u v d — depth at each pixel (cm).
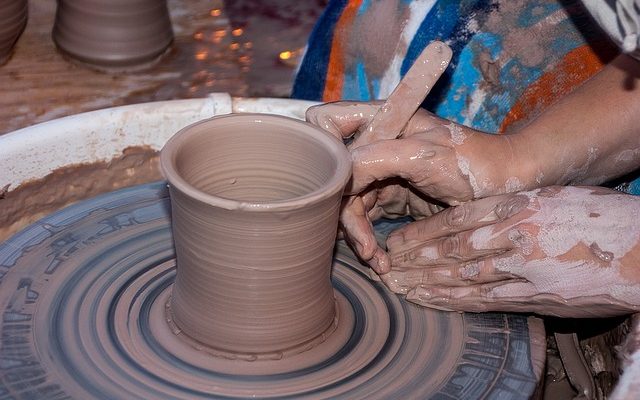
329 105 147
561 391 154
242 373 122
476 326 135
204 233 113
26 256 143
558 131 145
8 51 281
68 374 121
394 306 138
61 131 167
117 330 129
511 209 132
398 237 144
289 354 124
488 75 182
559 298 127
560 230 128
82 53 280
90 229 151
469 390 122
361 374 124
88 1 273
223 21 329
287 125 126
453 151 137
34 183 167
